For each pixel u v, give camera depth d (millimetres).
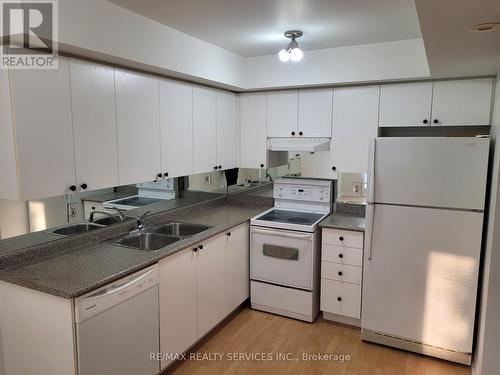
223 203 4008
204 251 2713
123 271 1983
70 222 2381
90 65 2148
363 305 2854
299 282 3174
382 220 2693
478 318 2543
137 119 2512
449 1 1307
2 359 2082
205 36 2742
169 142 2828
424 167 2527
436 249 2562
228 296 3096
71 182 2068
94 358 1843
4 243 2033
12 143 1786
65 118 2014
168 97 2795
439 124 2961
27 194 1834
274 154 3801
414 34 2695
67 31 1841
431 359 2689
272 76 3383
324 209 3564
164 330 2336
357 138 3275
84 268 2018
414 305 2680
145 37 2320
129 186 2809
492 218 2227
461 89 2859
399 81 3041
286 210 3705
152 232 2873
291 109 3529
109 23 2066
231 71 3260
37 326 1878
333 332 3059
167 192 3209
